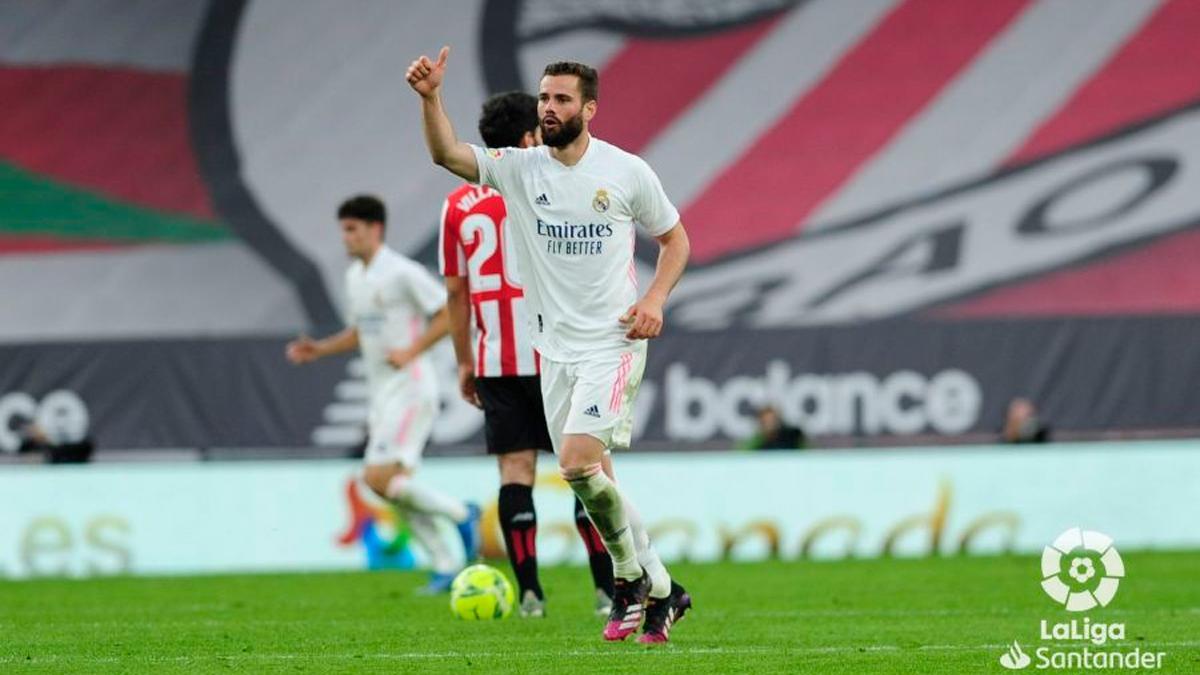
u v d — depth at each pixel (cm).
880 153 7894
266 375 6525
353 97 8075
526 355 2786
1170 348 6525
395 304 3781
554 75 2216
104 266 7769
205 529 5266
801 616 2962
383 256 3791
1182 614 2908
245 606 3456
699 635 2531
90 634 2731
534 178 2252
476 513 3869
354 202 3756
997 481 5425
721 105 8038
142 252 7800
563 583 4016
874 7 8181
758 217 7775
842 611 3088
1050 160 7844
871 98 8019
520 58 8094
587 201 2238
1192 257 7612
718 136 7975
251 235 7831
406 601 3534
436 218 7825
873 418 6494
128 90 8100
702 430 6462
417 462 3834
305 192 7888
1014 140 7894
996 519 5416
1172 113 7900
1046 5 8131
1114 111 7925
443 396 6450
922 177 7831
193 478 5281
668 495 5353
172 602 3628
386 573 4788
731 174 7894
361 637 2553
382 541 5231
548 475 5197
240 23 8181
